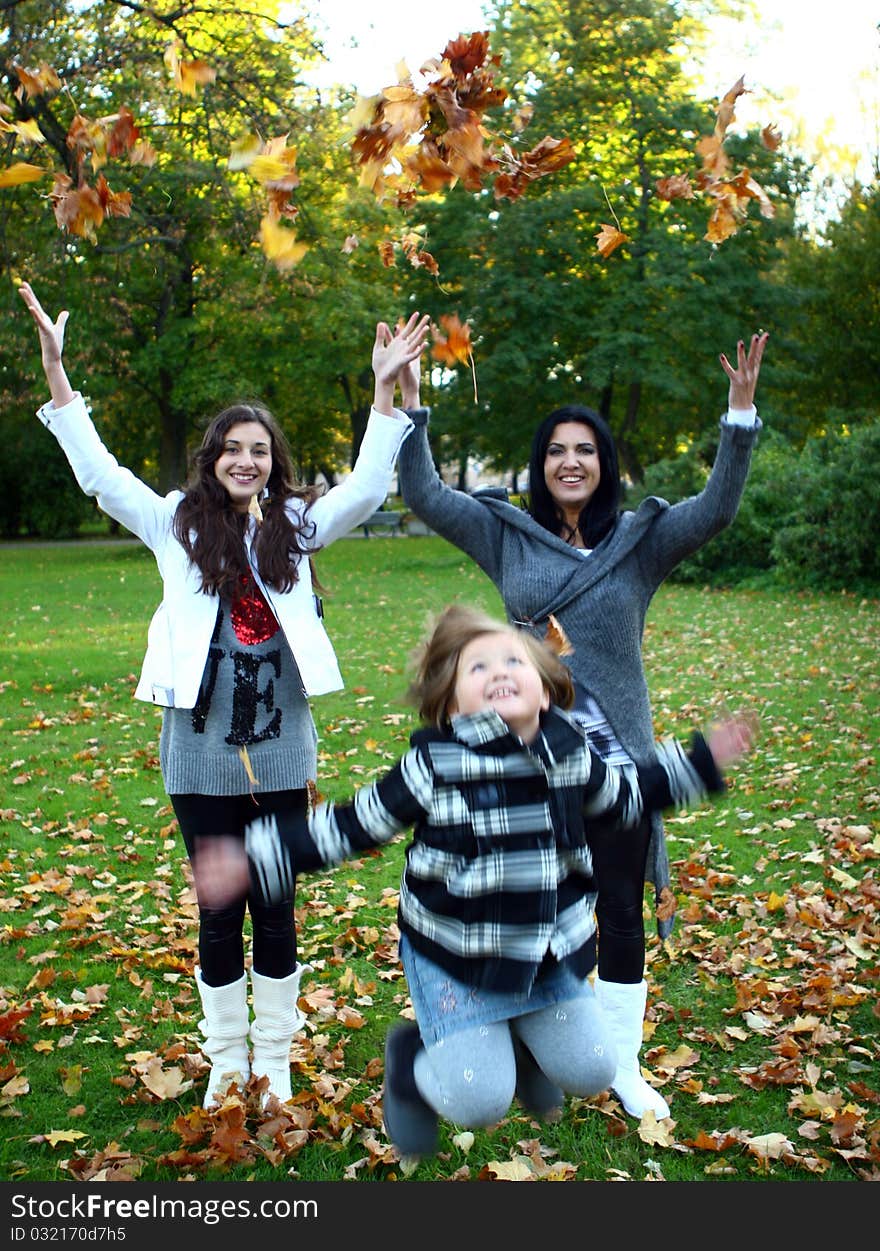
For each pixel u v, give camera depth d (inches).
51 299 768.3
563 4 1034.1
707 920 200.7
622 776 112.5
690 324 1013.2
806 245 1254.9
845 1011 163.9
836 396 1269.7
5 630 594.9
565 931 108.2
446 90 116.8
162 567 136.6
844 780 285.1
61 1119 139.2
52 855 240.8
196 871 107.3
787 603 655.8
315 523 138.6
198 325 1088.8
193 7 608.7
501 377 1051.9
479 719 104.9
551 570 141.5
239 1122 130.6
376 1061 150.8
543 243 1025.5
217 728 133.3
